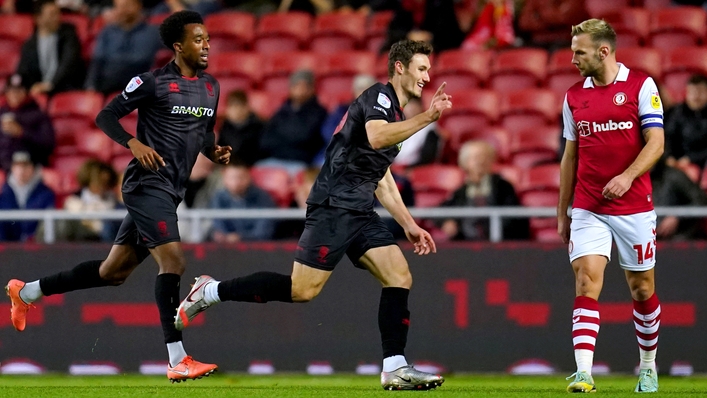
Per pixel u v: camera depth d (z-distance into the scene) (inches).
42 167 1692.9
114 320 1237.7
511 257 1203.2
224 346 1230.9
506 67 1808.6
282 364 1224.2
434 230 1359.5
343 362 1216.2
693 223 1269.7
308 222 842.2
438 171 1539.1
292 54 1894.7
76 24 2025.1
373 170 833.5
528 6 1861.5
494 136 1638.8
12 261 1244.5
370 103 805.9
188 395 844.6
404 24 1882.4
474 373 1199.6
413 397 824.3
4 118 1663.4
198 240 1249.4
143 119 892.0
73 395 845.8
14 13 2118.6
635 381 1123.3
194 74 906.1
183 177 901.8
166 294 876.6
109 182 1411.2
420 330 1209.4
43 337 1242.0
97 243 1241.4
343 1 2054.6
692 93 1451.8
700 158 1448.1
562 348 1191.6
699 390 935.7
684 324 1181.7
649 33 1843.0
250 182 1400.1
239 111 1594.5
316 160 1619.1
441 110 759.7
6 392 882.8
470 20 1867.6
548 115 1700.3
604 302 1192.2
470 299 1206.3
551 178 1502.2
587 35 821.9
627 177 796.0
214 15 2049.7
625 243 844.6
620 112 821.2
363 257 863.7
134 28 1854.1
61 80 1856.5
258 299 852.6
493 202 1336.1
